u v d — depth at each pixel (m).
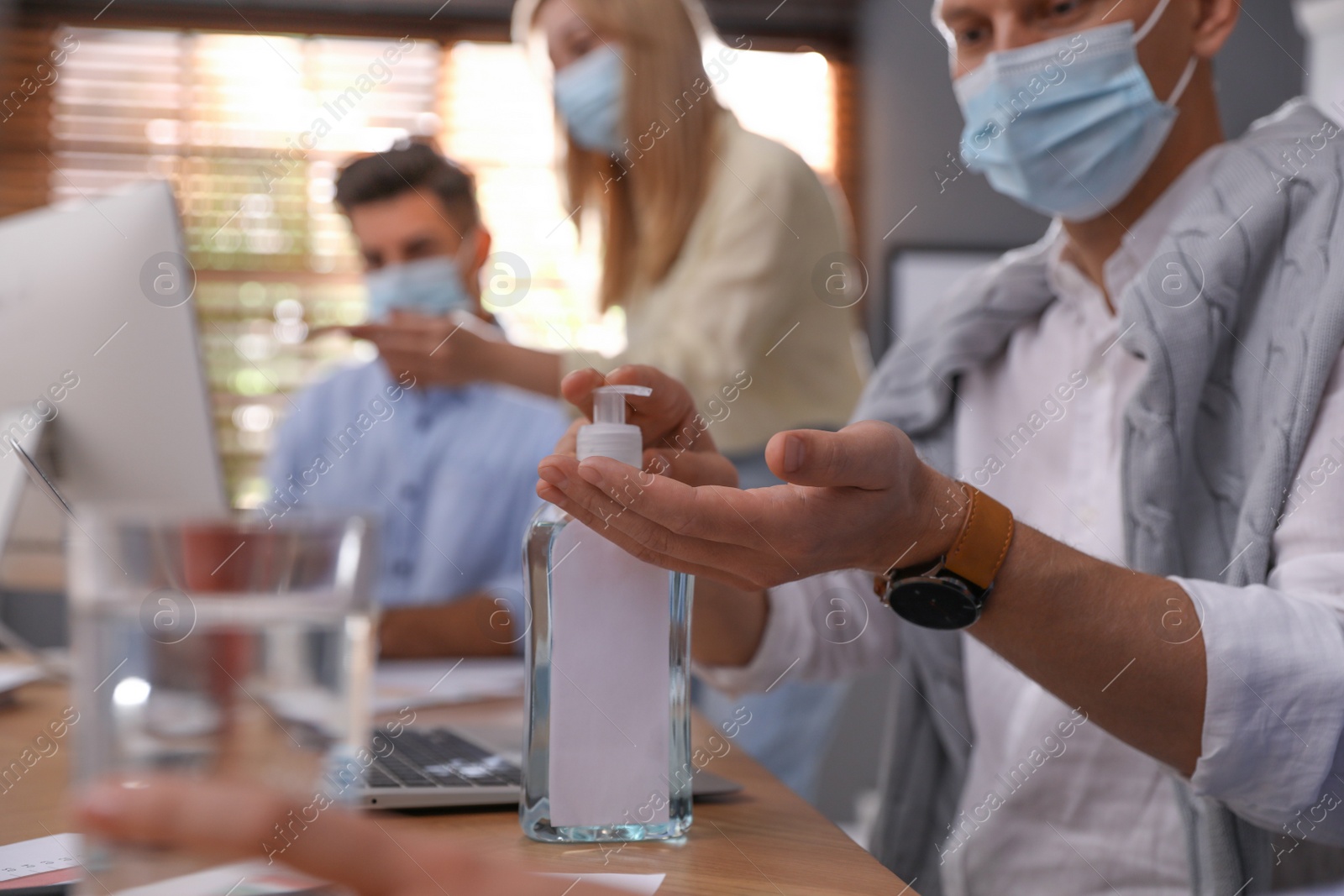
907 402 1.04
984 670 0.94
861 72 2.99
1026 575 0.57
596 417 0.55
